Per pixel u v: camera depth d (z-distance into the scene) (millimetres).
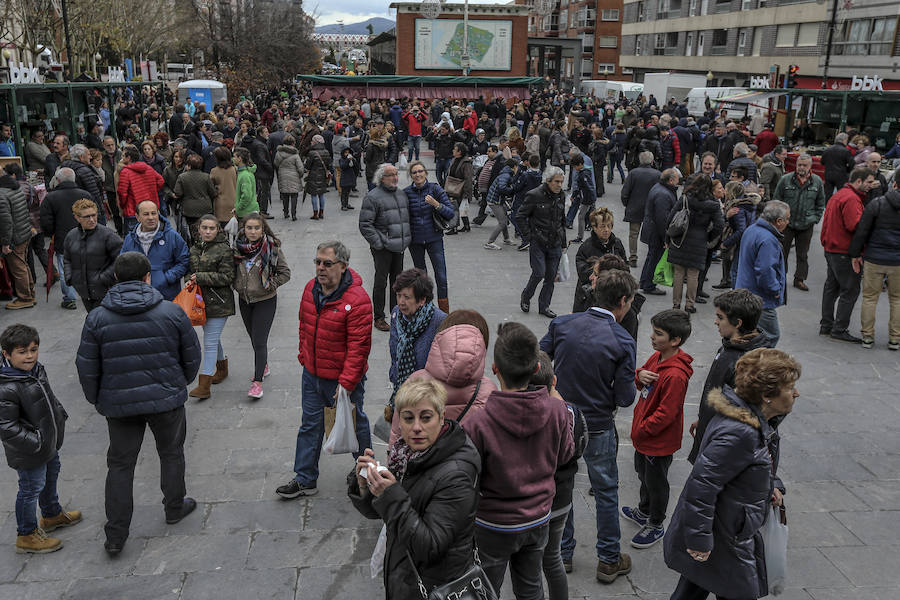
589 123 23484
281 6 47406
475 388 3355
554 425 3102
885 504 5160
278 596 4059
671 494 5180
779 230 6637
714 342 8352
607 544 4176
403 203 8164
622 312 4172
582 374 3969
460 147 13250
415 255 8648
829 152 13172
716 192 9102
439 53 51469
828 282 8438
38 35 26422
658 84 43156
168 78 53750
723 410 3146
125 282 4293
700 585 3307
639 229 11289
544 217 8516
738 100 25984
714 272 11328
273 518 4820
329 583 4184
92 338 4180
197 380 7137
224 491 5129
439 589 2707
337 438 4676
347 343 4746
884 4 35250
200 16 43562
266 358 6613
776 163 11602
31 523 4371
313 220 14711
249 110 28891
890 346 8094
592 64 75875
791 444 6012
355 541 4582
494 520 3074
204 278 6203
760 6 46312
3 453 5598
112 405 4223
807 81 41844
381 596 4082
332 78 37875
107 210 11633
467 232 13742
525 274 10859
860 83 23578
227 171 10875
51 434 4258
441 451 2703
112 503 4312
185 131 17734
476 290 10016
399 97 38656
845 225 8055
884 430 6281
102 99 21078
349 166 15586
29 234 8914
